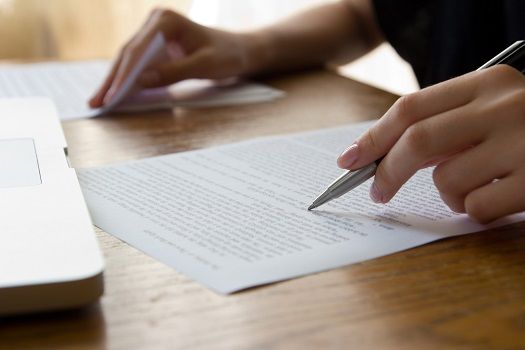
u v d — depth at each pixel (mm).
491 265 484
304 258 489
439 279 466
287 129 824
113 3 1773
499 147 542
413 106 566
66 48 1756
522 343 393
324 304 435
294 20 1174
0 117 726
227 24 1947
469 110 555
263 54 1076
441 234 529
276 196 603
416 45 1150
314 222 549
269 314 424
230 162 697
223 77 1037
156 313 426
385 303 436
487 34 1107
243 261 484
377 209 577
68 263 425
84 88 1013
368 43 1235
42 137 664
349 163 576
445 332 405
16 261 426
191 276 467
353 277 467
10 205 502
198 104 942
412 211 573
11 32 1700
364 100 949
